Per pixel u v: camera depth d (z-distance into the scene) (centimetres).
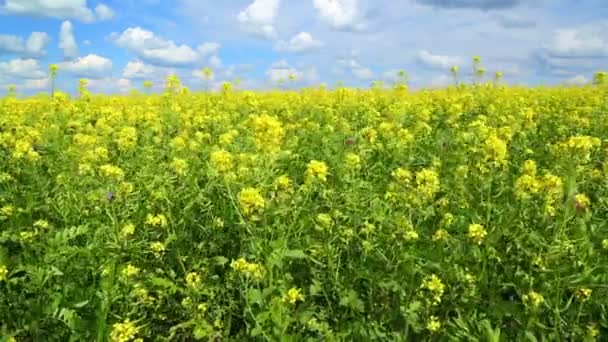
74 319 344
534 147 778
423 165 645
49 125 900
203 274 408
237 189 490
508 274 389
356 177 561
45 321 359
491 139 507
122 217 468
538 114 1063
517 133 814
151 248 418
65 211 488
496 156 501
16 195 532
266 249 381
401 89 1317
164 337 377
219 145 754
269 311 333
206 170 564
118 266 389
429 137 799
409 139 697
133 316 376
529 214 452
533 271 386
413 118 1005
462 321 339
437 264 377
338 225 433
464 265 392
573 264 382
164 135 840
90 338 342
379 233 423
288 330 352
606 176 539
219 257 391
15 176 598
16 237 434
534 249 402
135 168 612
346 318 365
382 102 1267
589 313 354
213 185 500
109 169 481
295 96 1405
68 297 372
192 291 377
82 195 507
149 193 518
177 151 669
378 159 666
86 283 397
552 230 429
